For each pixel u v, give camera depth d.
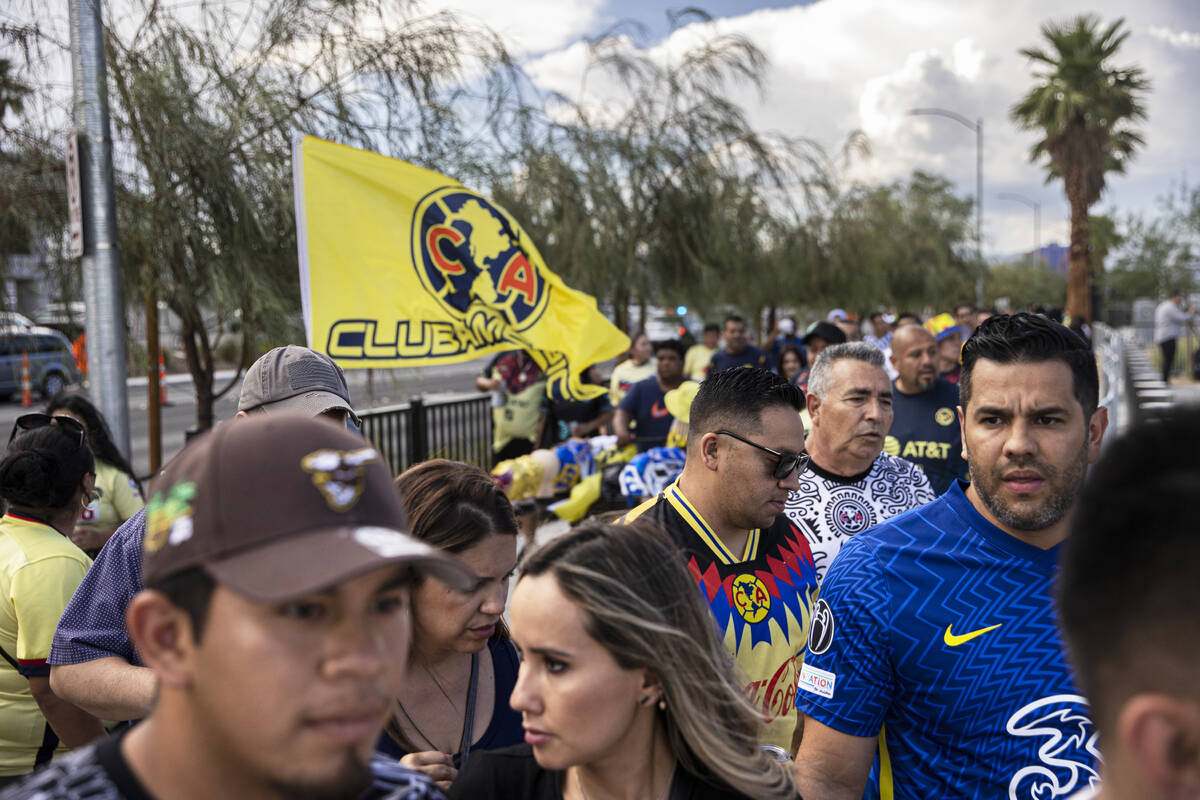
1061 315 25.05
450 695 2.08
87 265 5.36
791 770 1.65
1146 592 0.75
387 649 1.01
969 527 1.99
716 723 1.48
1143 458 0.80
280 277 6.66
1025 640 1.90
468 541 1.93
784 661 2.53
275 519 0.95
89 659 2.31
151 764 1.02
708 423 2.50
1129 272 38.28
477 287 5.15
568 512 7.22
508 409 8.51
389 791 1.19
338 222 4.71
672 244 14.29
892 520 2.10
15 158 6.27
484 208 5.18
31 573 2.58
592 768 1.51
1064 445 1.88
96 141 5.30
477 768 1.62
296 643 0.94
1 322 6.68
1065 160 28.47
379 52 6.80
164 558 0.96
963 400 2.03
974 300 32.06
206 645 0.95
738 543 2.57
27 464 2.66
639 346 10.12
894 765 2.03
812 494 3.27
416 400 8.77
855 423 3.19
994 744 1.90
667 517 2.54
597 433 9.00
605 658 1.43
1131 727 0.77
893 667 1.99
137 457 12.88
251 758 0.96
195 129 6.02
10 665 2.65
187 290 6.36
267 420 1.02
